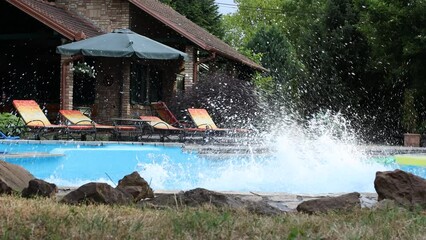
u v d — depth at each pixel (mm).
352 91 25906
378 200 5742
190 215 4656
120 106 20922
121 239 3941
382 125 25391
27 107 16266
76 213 4574
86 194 5352
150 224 4371
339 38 25781
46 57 22531
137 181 5914
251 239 4027
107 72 21281
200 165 12461
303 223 4512
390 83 24656
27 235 3986
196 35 23875
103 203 5309
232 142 17609
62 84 19391
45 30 21641
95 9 22703
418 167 13836
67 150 13789
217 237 4051
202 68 27297
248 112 20875
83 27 21516
